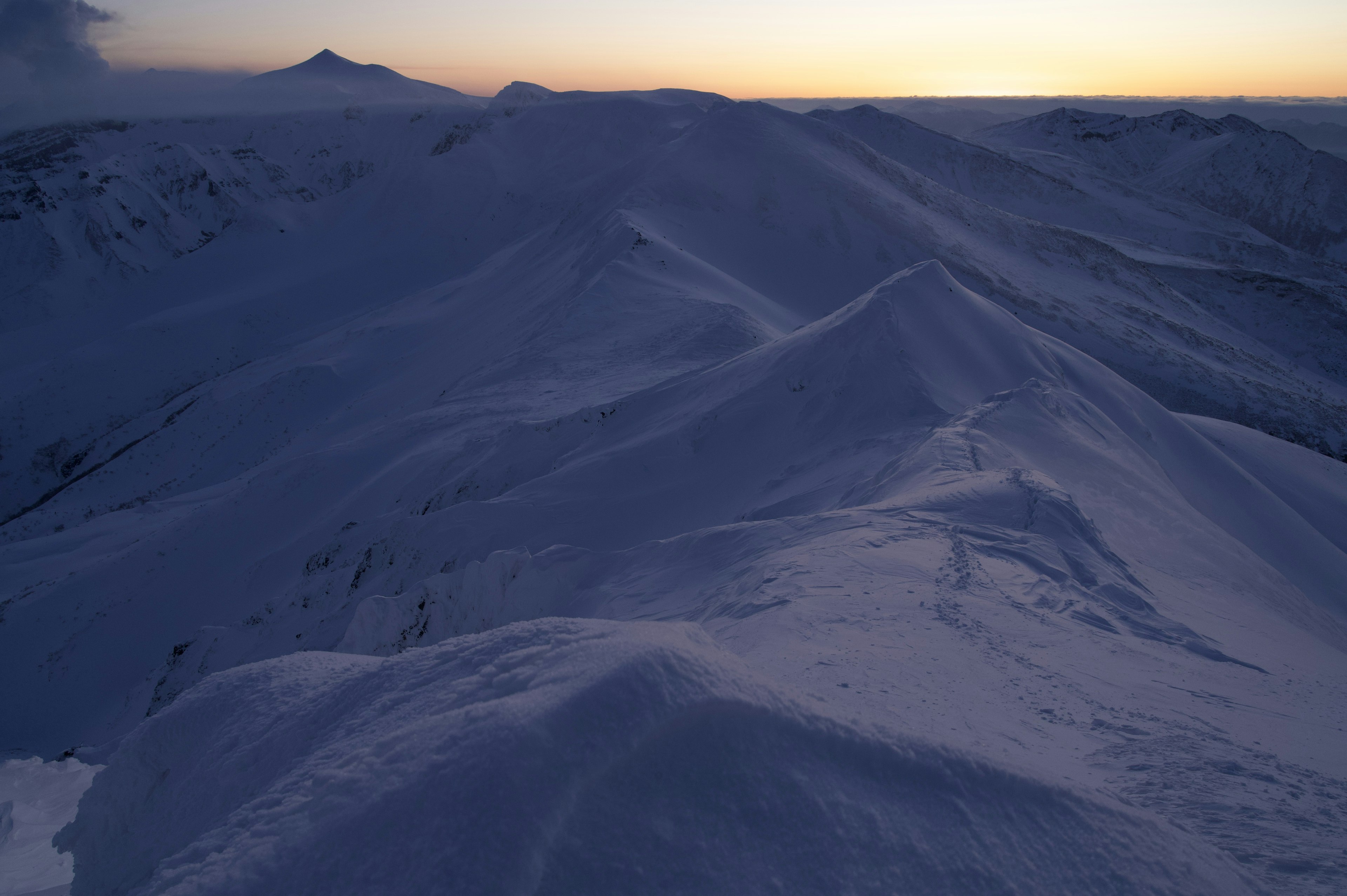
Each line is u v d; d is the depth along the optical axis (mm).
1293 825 3633
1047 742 4785
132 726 26281
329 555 28766
